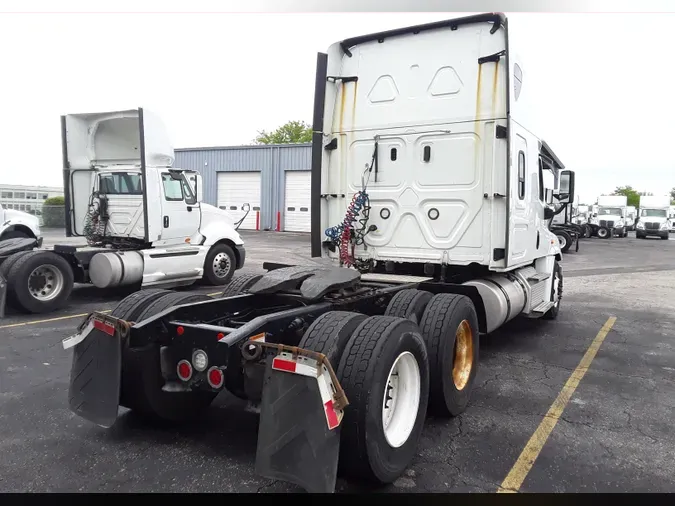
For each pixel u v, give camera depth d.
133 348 3.67
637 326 8.36
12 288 7.73
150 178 9.28
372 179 6.10
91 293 10.00
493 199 5.54
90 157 10.00
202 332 3.53
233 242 11.26
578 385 5.39
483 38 5.52
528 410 4.68
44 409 4.39
